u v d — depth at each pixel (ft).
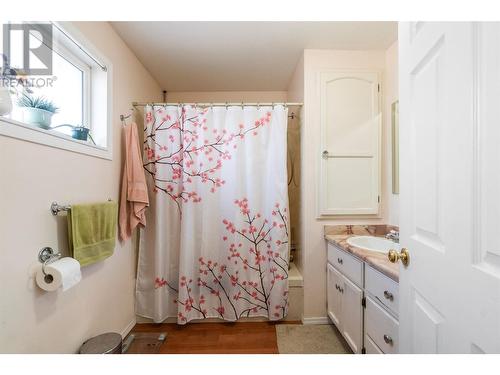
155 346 5.49
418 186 2.43
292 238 7.66
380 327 3.95
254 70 7.61
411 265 2.55
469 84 1.72
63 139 3.71
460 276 1.80
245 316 6.44
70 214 3.72
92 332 4.53
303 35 5.81
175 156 6.34
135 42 5.94
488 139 1.57
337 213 6.39
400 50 2.79
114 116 5.39
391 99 6.23
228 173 6.35
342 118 6.41
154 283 6.33
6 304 2.85
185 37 5.79
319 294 6.46
